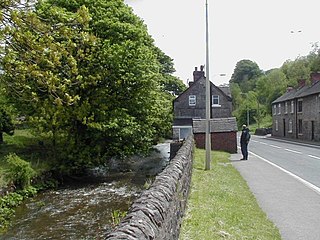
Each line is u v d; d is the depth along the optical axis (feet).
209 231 23.04
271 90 285.84
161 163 93.20
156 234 12.68
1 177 55.98
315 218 27.99
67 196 57.31
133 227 11.27
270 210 30.48
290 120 180.04
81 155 75.20
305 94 153.58
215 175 48.37
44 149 82.38
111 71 73.56
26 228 40.63
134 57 76.48
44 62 34.09
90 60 70.28
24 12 31.40
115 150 79.00
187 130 147.33
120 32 77.00
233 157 79.61
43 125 74.23
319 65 265.75
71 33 34.63
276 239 22.66
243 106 316.60
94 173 80.43
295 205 32.27
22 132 110.01
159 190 17.54
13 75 33.96
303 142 136.26
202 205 29.99
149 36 88.53
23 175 56.59
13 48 32.35
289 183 43.96
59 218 44.45
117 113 75.92
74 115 72.02
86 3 76.84
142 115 81.66
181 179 25.59
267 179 47.32
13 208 49.52
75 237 37.14
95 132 76.48
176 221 20.77
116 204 50.90
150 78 77.25
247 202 32.78
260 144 127.13
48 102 60.29
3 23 30.60
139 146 82.07
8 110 82.28
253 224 25.66
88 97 74.28
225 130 99.14
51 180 66.64
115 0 81.87
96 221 42.73
